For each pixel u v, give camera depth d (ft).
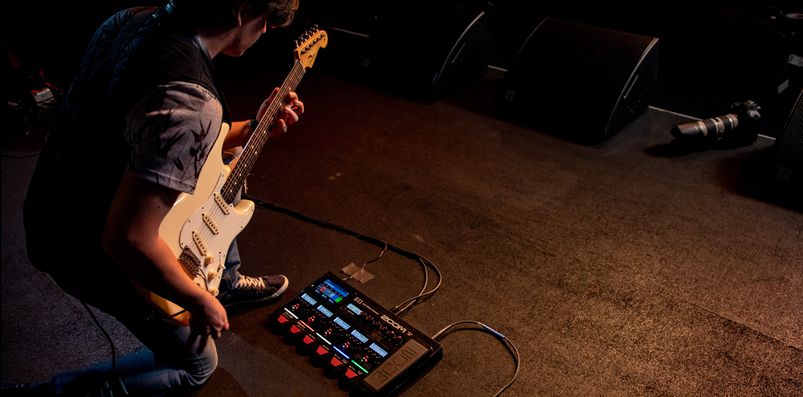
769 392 5.81
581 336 6.43
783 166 8.80
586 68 10.32
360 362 5.87
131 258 3.79
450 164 9.63
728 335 6.45
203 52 3.92
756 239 7.95
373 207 8.52
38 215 4.24
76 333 6.44
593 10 16.25
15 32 10.75
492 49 14.37
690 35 14.74
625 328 6.54
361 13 15.56
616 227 8.18
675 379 5.94
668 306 6.83
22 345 6.29
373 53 12.16
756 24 12.50
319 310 6.45
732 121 9.96
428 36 11.71
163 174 3.64
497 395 5.75
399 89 11.94
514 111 11.02
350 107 11.37
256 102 11.32
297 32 14.23
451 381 5.90
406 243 7.80
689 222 8.29
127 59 3.77
